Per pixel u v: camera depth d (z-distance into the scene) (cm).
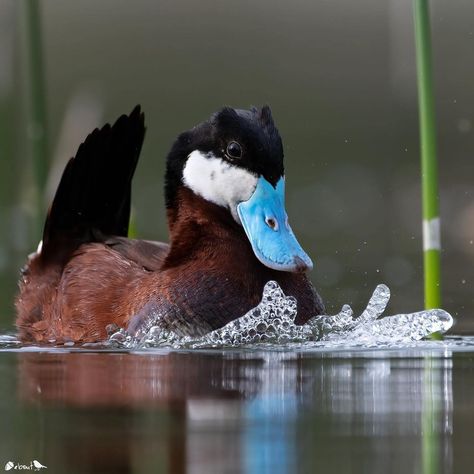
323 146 2092
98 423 662
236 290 1034
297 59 2216
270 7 2244
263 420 668
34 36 1293
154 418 673
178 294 1027
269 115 1089
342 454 591
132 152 1198
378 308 1086
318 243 1661
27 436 632
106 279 1102
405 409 697
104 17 2238
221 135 1071
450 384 778
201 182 1073
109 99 2177
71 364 890
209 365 872
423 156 1028
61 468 569
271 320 1030
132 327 1031
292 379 801
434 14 2056
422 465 570
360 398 731
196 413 687
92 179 1182
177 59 2220
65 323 1102
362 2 2214
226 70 2217
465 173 1966
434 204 1034
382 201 1877
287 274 1052
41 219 1341
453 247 1647
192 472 554
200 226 1063
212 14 2245
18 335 1161
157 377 812
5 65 1880
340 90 2180
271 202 1056
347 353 945
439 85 2042
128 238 1196
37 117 1309
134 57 2220
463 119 2023
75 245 1185
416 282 1431
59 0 2245
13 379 811
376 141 2095
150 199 1914
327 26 2223
